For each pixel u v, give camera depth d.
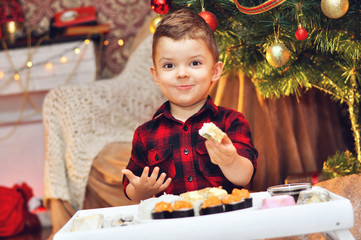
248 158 1.01
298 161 1.63
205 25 1.06
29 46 2.95
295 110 1.70
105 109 2.17
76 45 2.97
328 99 1.77
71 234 0.71
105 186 1.92
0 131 3.13
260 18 1.26
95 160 2.00
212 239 0.71
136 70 2.38
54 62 2.97
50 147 2.13
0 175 3.14
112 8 3.21
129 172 0.97
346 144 1.79
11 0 3.12
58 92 2.19
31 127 3.16
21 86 2.98
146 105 2.21
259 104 1.61
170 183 1.11
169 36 1.01
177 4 1.31
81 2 3.22
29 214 2.64
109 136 2.12
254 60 1.40
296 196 0.83
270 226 0.71
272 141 1.60
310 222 0.71
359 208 1.14
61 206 2.04
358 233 1.11
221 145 0.87
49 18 3.23
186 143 1.11
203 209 0.76
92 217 0.79
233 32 1.34
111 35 3.20
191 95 1.03
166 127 1.14
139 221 0.78
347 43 1.23
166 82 1.03
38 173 3.16
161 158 1.11
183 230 0.70
